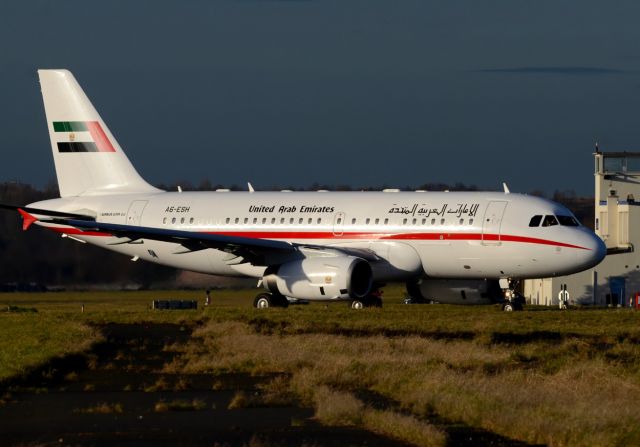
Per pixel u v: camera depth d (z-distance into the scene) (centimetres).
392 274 14825
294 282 14388
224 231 16012
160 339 10269
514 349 8738
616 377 6756
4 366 7506
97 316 13200
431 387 6247
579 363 7488
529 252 14088
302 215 15512
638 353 8538
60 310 16438
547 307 18225
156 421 5488
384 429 5144
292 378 7219
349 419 5444
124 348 9469
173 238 14900
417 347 8800
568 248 13975
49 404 6106
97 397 6425
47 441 4900
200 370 7762
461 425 5388
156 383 6931
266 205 15875
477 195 14712
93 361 8181
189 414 5728
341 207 15288
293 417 5619
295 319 12250
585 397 5828
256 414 5725
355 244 15025
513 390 6047
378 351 8531
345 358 7900
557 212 14262
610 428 4991
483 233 14250
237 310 14138
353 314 13100
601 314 13338
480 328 10762
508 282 14812
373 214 15000
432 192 15112
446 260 14562
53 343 9281
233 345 9156
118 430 5209
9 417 5622
